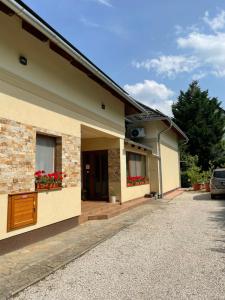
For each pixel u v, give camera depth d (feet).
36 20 20.26
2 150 20.33
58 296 13.85
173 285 14.79
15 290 14.42
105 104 39.17
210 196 60.39
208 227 28.50
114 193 44.04
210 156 105.09
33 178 23.41
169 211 40.55
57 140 28.04
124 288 14.61
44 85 25.72
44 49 25.96
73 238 25.13
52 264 18.26
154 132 60.80
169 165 72.84
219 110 113.60
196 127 104.83
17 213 21.17
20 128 22.29
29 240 22.82
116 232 27.48
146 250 21.18
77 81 31.73
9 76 21.45
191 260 18.58
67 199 28.40
